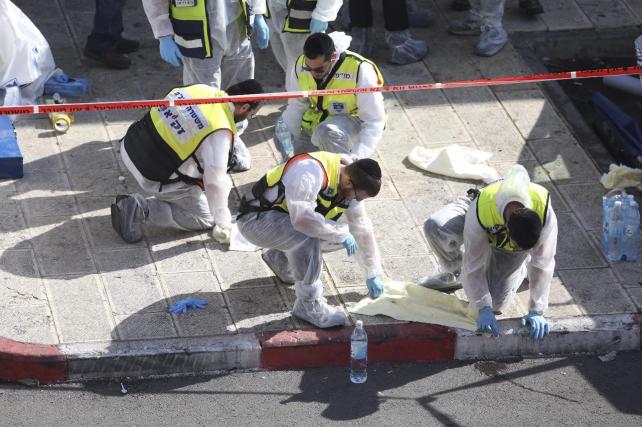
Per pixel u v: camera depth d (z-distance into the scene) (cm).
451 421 2436
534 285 2575
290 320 2653
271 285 2777
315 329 2617
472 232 2461
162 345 2544
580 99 3741
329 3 3142
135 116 3434
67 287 2712
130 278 2762
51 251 2831
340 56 2802
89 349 2514
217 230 2891
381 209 3084
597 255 2931
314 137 2880
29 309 2628
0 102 3331
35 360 2480
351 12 3747
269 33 3419
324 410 2455
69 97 3491
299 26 3184
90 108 2659
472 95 3631
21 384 2492
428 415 2453
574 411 2488
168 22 3092
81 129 3344
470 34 3944
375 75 2805
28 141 3266
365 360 2544
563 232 3020
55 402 2444
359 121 2888
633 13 4122
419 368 2609
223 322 2636
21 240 2861
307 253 2542
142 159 2769
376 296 2720
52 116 3316
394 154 3328
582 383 2583
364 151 2773
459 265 2708
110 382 2511
